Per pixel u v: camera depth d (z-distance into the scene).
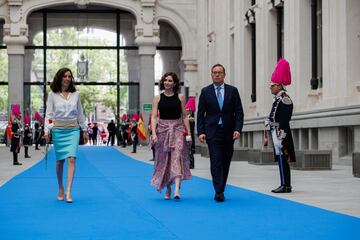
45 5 55.47
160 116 13.19
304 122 29.09
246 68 41.41
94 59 57.97
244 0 41.44
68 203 12.59
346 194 13.95
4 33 54.97
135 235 8.64
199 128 12.94
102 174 21.70
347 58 25.67
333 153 26.53
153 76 55.91
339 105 25.95
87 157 35.19
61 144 12.91
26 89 56.75
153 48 55.97
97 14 57.81
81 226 9.50
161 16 56.19
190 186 16.36
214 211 11.14
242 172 22.05
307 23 30.34
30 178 19.48
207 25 53.16
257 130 36.97
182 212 11.04
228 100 12.86
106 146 54.91
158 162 13.20
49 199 13.38
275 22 35.97
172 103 13.09
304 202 12.41
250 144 39.47
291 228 9.13
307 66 30.33
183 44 56.19
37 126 46.59
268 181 17.91
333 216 10.30
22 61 55.34
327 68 27.30
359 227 9.17
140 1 55.81
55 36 57.41
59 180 13.18
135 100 57.97
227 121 12.84
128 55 57.97
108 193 14.70
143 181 18.45
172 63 57.97
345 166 24.88
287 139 14.28
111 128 58.00
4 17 55.00
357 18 25.66
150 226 9.44
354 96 25.38
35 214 10.92
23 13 55.00
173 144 13.04
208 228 9.21
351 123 24.50
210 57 50.84
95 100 58.78
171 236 8.53
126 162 30.16
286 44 32.12
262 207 11.62
